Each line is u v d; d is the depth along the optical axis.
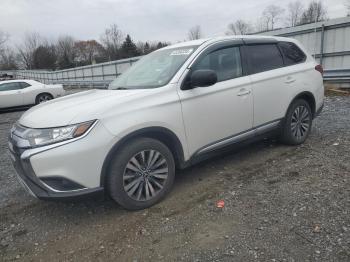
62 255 3.01
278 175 4.27
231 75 4.36
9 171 5.46
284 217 3.26
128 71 4.85
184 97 3.83
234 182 4.18
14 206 4.07
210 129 4.10
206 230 3.17
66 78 35.09
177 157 3.92
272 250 2.78
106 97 3.67
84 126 3.19
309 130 5.53
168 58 4.38
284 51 5.19
